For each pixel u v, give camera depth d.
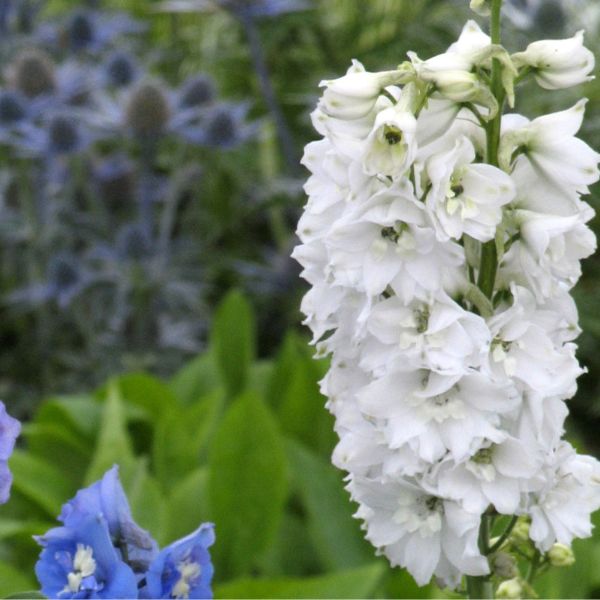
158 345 2.35
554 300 0.91
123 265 2.29
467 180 0.87
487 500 0.90
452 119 0.88
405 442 0.90
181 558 0.89
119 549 0.89
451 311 0.87
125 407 1.72
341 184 0.88
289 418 1.71
